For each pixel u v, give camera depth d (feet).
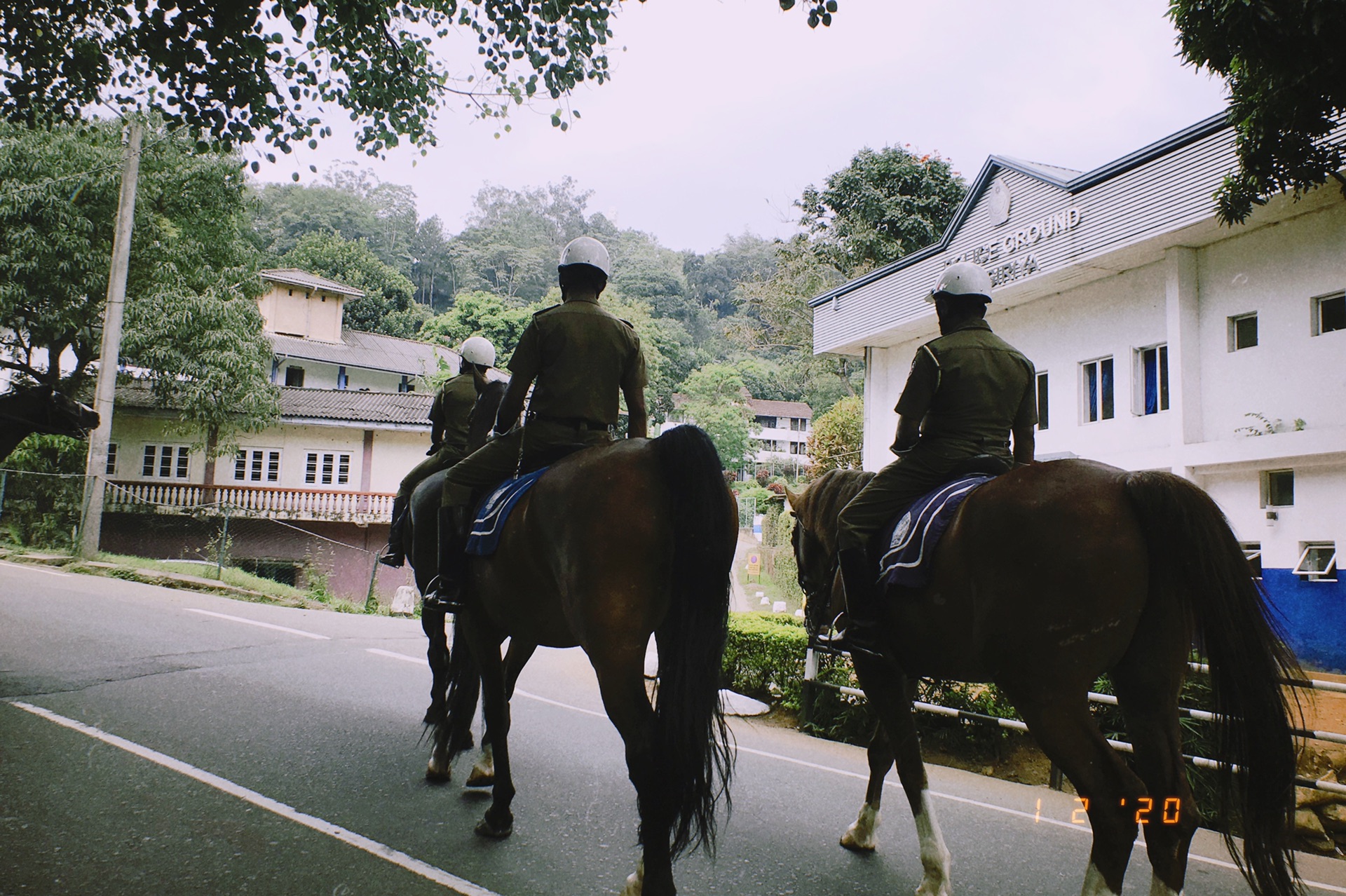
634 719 10.61
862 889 12.90
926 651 11.73
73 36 24.07
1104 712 21.61
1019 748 23.34
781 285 101.35
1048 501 10.26
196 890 11.20
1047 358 52.16
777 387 269.64
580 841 13.98
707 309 327.06
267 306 120.06
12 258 60.85
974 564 10.72
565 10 25.72
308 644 29.37
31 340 67.72
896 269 60.13
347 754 17.46
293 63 24.71
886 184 93.97
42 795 13.85
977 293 13.19
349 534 88.48
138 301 66.85
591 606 10.91
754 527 130.31
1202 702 19.89
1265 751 9.25
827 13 20.71
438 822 14.32
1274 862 9.25
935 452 12.55
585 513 11.20
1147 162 41.91
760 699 28.81
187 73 23.40
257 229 231.09
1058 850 15.42
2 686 20.16
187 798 14.32
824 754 22.36
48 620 29.32
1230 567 9.50
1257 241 40.11
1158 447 43.29
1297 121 21.80
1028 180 49.29
